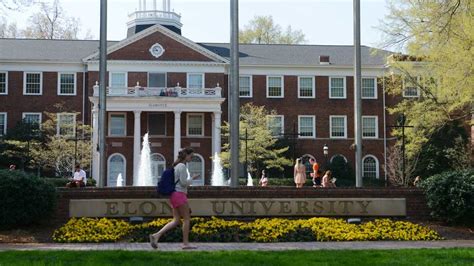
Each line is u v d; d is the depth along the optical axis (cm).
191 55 6322
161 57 6278
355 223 1844
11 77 6256
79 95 6278
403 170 4672
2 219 1709
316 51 6812
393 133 5125
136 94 5966
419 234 1727
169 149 6194
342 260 1159
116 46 6216
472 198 1828
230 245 1505
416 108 3859
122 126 6156
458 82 2897
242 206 1845
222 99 6053
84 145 5738
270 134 5966
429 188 1908
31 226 1767
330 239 1653
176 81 6288
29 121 6103
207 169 6225
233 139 1967
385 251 1308
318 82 6581
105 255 1210
